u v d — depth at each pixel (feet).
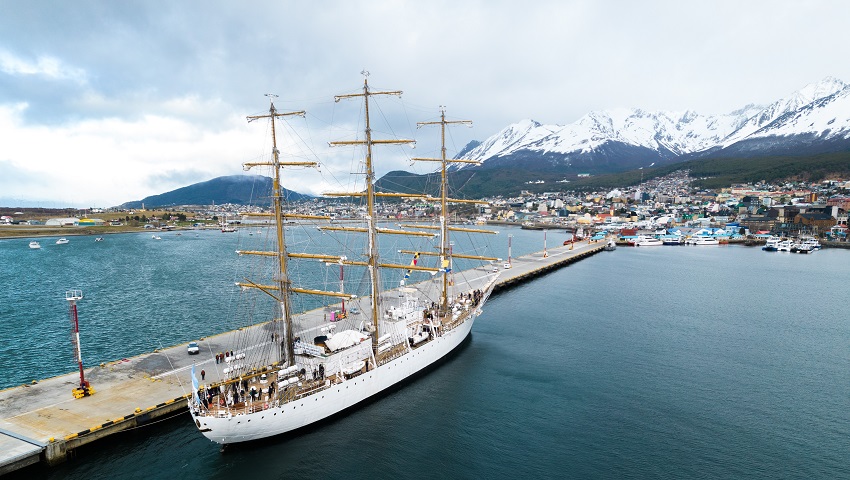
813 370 197.47
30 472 118.21
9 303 315.78
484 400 169.58
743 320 276.21
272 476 125.18
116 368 170.40
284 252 176.65
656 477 124.98
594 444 141.08
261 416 132.05
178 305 308.81
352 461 132.67
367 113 188.34
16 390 150.51
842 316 286.46
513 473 127.44
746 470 127.75
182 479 122.31
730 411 161.17
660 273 450.30
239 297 330.95
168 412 142.41
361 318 241.55
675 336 244.22
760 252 643.04
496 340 236.63
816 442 141.59
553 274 443.73
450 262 291.99
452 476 126.41
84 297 334.85
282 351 176.45
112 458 127.65
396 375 176.45
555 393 175.32
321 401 147.43
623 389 178.50
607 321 272.51
